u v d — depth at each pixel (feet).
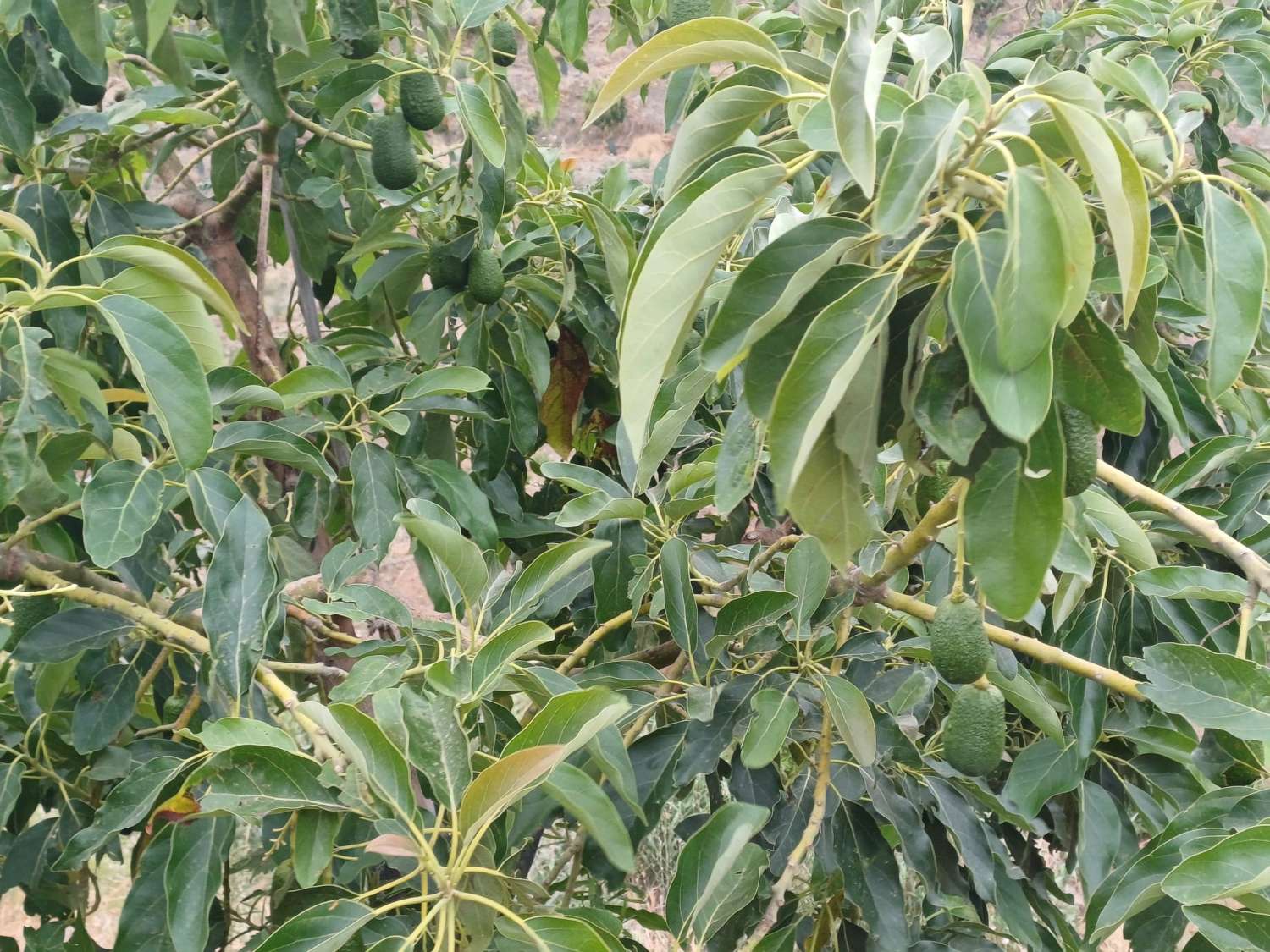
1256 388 7.33
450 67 6.70
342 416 8.02
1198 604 5.79
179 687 7.12
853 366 2.59
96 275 6.70
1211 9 9.18
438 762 3.76
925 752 6.41
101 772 5.57
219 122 7.22
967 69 2.92
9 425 4.65
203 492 5.11
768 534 7.43
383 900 4.72
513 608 4.77
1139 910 3.99
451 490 6.87
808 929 6.32
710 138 3.59
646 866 11.21
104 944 14.52
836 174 3.14
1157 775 6.22
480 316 7.79
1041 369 2.47
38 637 5.32
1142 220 2.78
